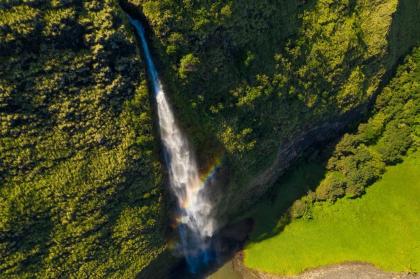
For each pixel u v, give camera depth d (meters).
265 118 49.03
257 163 51.88
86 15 36.72
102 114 39.69
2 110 35.69
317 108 52.94
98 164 40.72
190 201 49.84
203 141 46.53
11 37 34.19
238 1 41.62
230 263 55.72
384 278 53.44
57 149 38.78
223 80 44.12
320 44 49.31
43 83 36.62
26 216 38.75
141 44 40.53
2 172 37.06
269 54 46.16
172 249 50.81
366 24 52.69
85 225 42.03
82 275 43.56
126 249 45.59
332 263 54.75
